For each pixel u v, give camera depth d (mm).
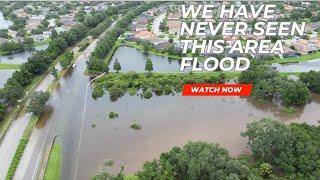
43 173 189125
